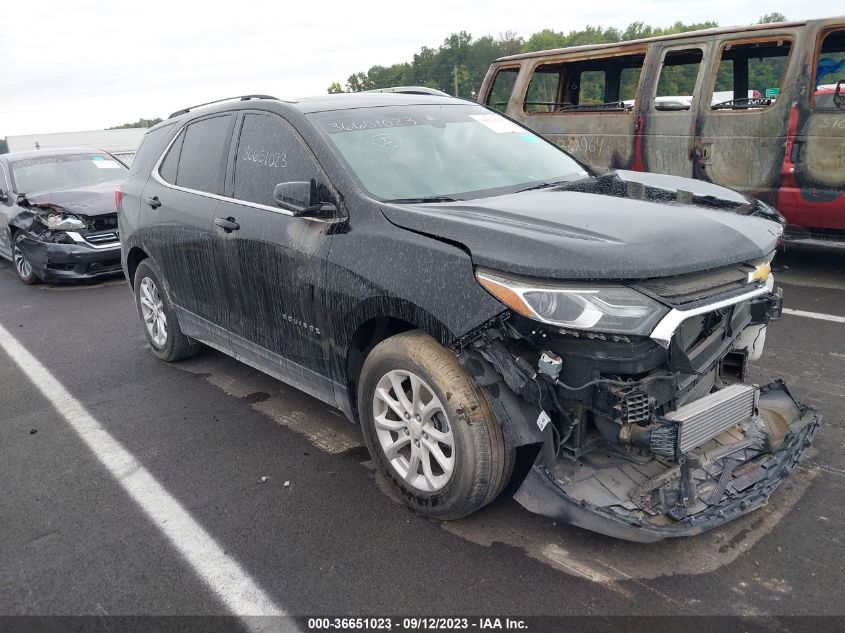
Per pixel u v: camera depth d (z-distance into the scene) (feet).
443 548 9.47
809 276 22.34
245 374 16.63
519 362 8.49
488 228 9.02
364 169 11.12
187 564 9.52
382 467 10.62
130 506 11.09
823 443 11.58
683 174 23.81
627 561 8.99
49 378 17.37
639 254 8.32
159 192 15.75
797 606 8.07
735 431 10.16
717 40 22.61
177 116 16.60
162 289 16.52
